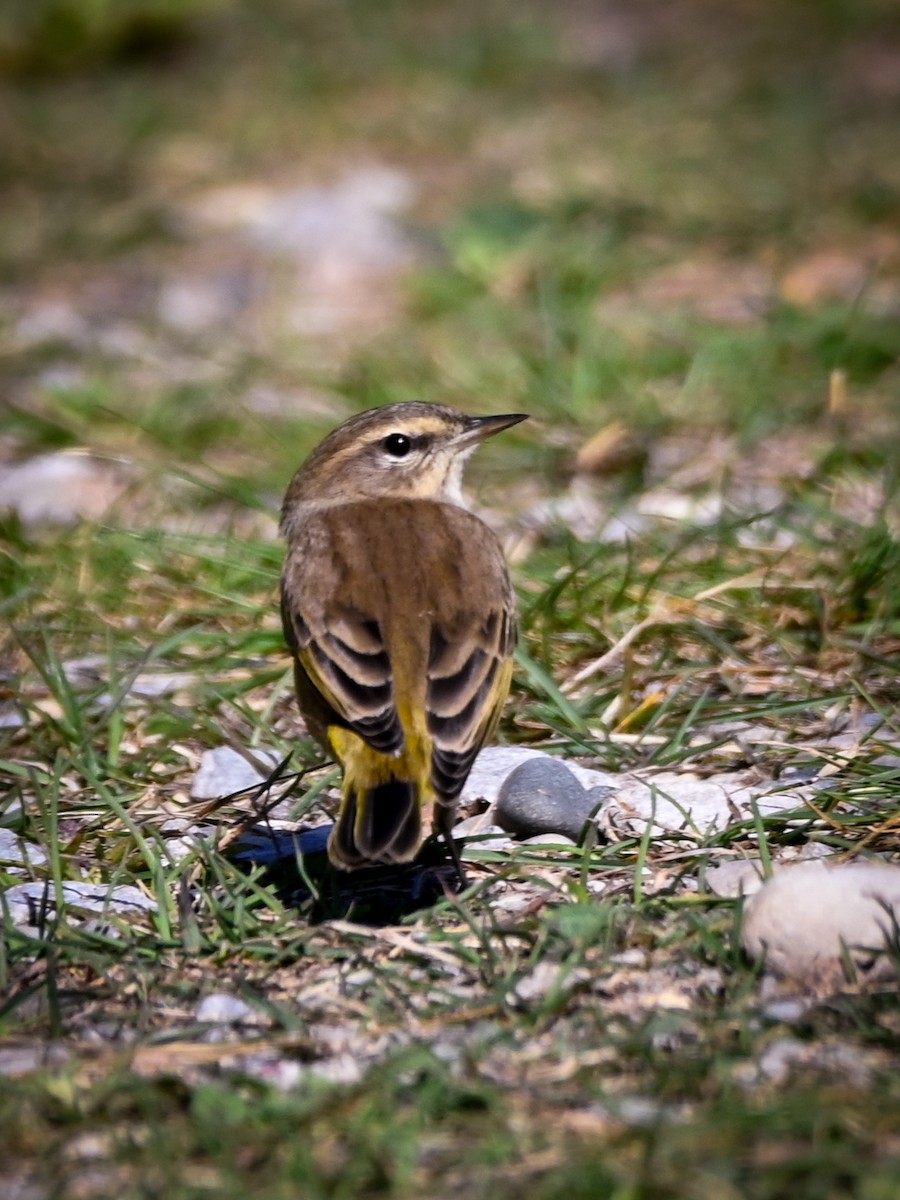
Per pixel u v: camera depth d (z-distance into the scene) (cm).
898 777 1031
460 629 955
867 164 2462
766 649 1255
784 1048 747
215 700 1205
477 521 1053
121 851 1002
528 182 2434
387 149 2750
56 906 915
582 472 1620
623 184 2377
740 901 845
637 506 1527
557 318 1905
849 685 1183
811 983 803
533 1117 705
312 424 1703
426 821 1020
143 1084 727
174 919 918
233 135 2833
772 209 2281
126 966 857
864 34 3197
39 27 3259
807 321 1869
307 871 980
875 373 1806
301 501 1166
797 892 820
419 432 1155
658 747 1123
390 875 978
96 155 2780
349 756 926
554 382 1756
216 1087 731
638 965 832
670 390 1783
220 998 829
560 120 2803
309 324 2109
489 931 865
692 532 1388
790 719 1152
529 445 1653
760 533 1414
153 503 1569
